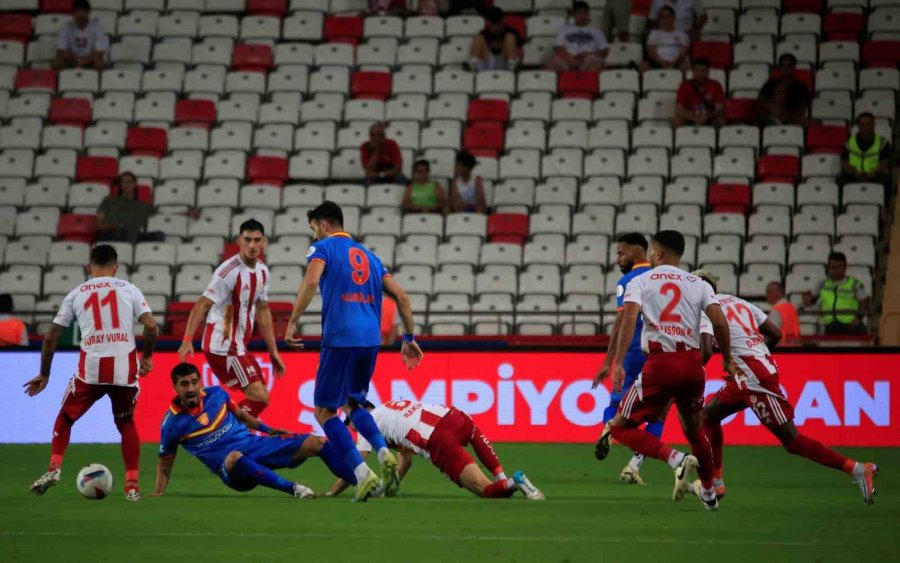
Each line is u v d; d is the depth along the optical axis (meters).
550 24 78.50
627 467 36.75
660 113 72.19
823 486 36.06
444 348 52.88
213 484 36.19
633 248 36.84
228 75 76.06
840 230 63.50
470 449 49.38
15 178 70.56
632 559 20.83
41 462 44.31
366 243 64.75
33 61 78.88
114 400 32.12
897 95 73.12
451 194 67.50
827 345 54.44
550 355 52.34
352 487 34.16
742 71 73.25
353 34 79.19
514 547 22.22
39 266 64.69
